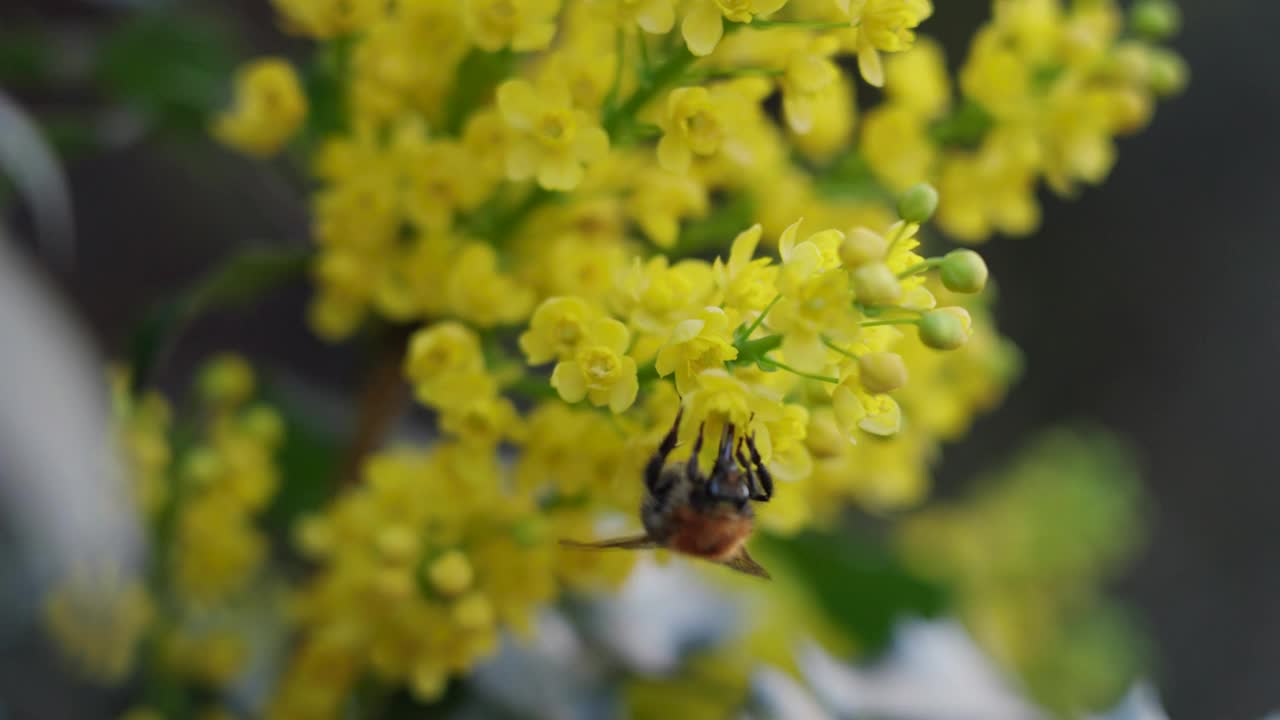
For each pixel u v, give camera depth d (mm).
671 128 330
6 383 392
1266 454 1217
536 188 353
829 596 411
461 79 356
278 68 369
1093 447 730
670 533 340
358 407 385
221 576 408
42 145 380
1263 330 1214
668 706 397
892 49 325
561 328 325
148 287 756
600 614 399
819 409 320
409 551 353
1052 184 380
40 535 401
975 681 409
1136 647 708
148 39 428
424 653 363
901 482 392
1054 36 373
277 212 710
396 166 360
